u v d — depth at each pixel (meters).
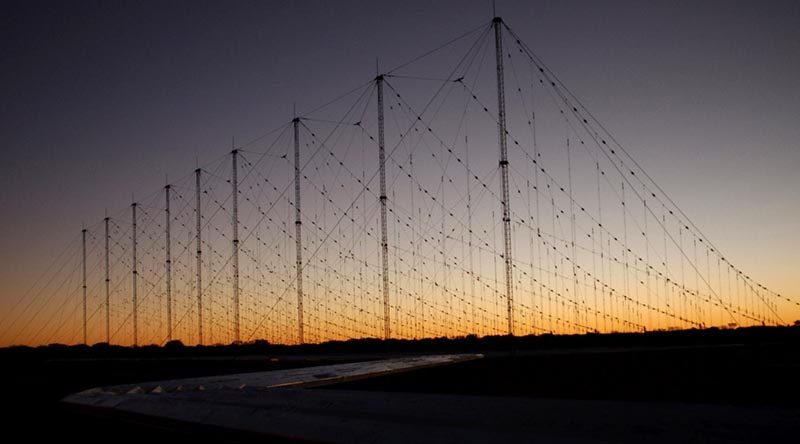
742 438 10.92
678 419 12.24
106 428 18.77
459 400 16.27
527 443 11.89
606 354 43.69
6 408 25.28
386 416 15.37
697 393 24.14
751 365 32.91
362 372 33.75
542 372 35.09
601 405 13.97
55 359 78.69
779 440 10.65
